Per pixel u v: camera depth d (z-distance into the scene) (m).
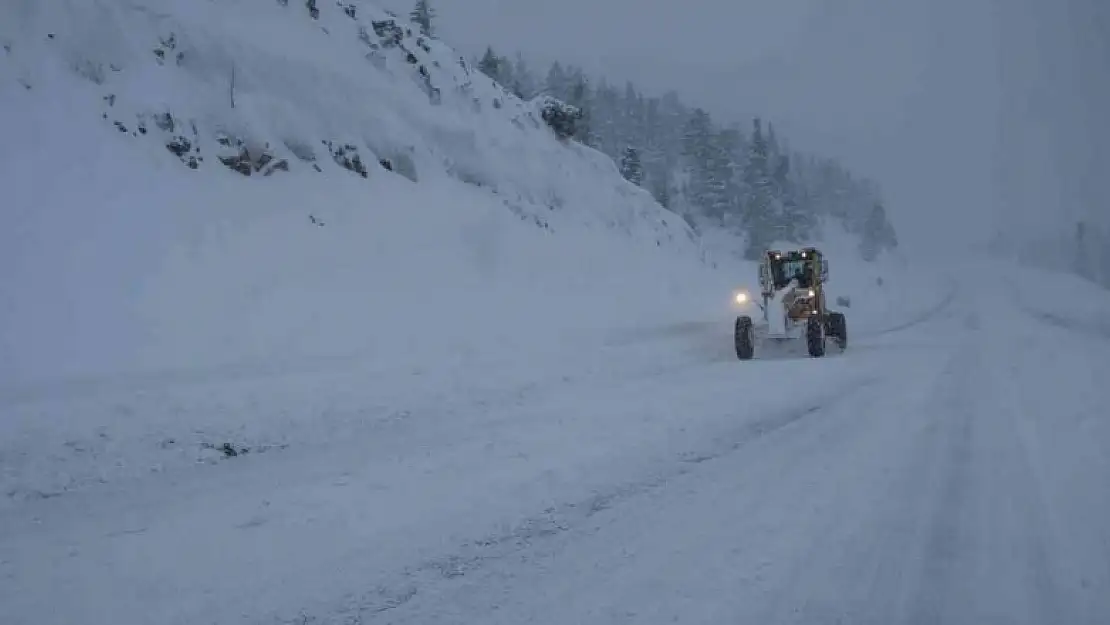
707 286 26.02
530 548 3.89
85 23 15.08
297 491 5.03
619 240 26.31
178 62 16.45
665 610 3.13
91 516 4.61
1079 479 4.80
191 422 6.70
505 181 23.00
